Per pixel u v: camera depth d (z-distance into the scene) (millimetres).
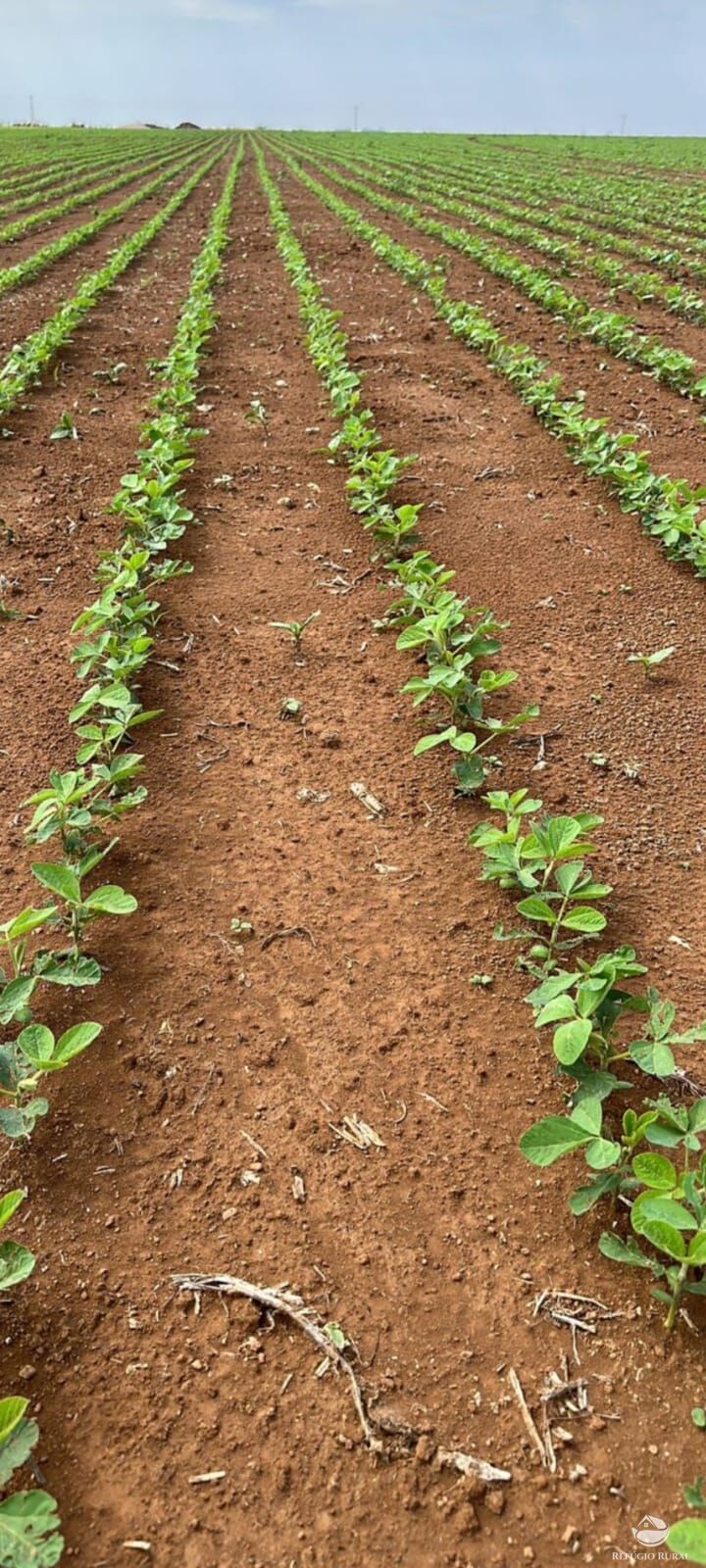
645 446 7293
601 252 15312
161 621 5039
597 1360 2049
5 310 11352
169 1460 1888
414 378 8844
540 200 21750
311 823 3621
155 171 31109
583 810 3695
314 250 15336
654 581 5492
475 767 3688
